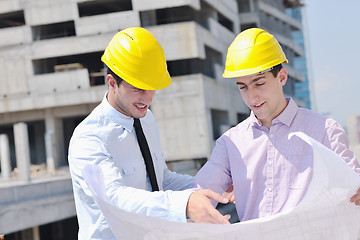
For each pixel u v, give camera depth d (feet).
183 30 80.94
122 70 5.39
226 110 92.58
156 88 5.36
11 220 39.17
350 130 75.92
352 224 4.69
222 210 6.15
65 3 84.53
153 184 6.06
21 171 49.83
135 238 4.19
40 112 87.04
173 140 79.97
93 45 83.25
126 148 5.80
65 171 73.92
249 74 5.17
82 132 5.59
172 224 3.96
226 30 99.45
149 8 81.92
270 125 5.76
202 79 79.61
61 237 75.97
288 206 5.43
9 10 86.53
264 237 4.40
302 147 5.48
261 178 5.72
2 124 90.53
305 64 219.41
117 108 5.82
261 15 116.78
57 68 85.56
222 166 6.07
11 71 85.15
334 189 4.44
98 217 5.33
